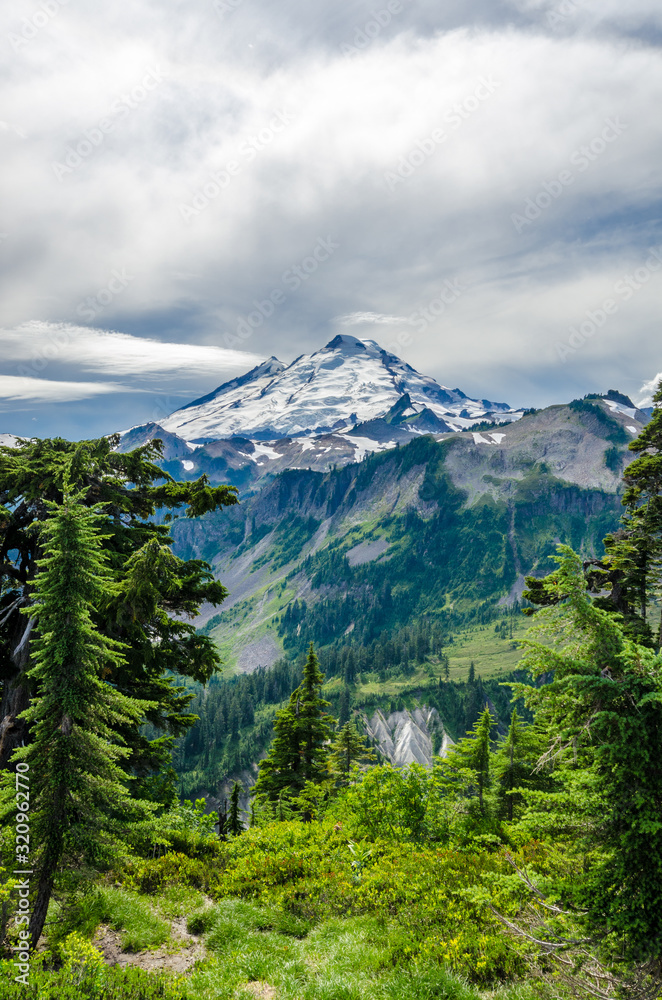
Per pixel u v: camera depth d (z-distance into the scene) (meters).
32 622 16.44
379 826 17.06
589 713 7.94
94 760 8.93
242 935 11.41
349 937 10.80
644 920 6.86
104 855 9.02
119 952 10.52
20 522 17.75
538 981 8.55
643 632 17.00
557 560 8.47
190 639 18.77
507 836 15.28
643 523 19.34
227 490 18.84
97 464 17.39
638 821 7.05
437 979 8.74
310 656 31.03
